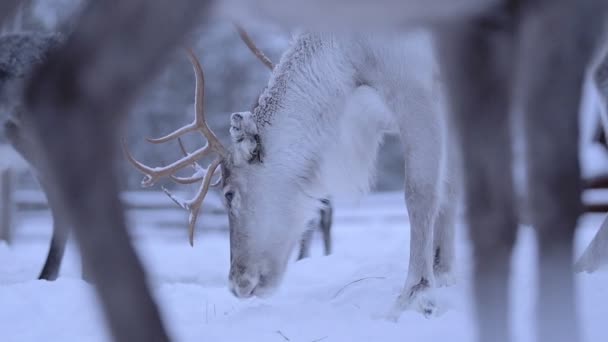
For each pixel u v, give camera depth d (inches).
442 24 121.7
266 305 284.7
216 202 999.0
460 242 395.9
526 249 329.1
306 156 308.8
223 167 317.7
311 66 303.0
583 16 122.0
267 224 314.5
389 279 319.9
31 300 305.9
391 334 227.9
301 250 497.4
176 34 101.3
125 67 101.5
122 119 104.2
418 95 284.2
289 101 306.2
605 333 204.1
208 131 339.3
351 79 297.1
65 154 101.7
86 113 101.8
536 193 129.3
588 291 250.4
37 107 102.2
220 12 112.9
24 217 1168.8
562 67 124.3
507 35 125.4
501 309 131.6
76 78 101.3
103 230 102.6
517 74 127.6
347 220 1016.2
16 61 334.3
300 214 318.7
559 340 129.1
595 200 665.6
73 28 103.9
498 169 129.8
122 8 99.7
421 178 282.8
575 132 127.0
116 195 104.0
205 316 291.4
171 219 1020.5
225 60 1502.2
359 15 111.8
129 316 103.0
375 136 315.9
